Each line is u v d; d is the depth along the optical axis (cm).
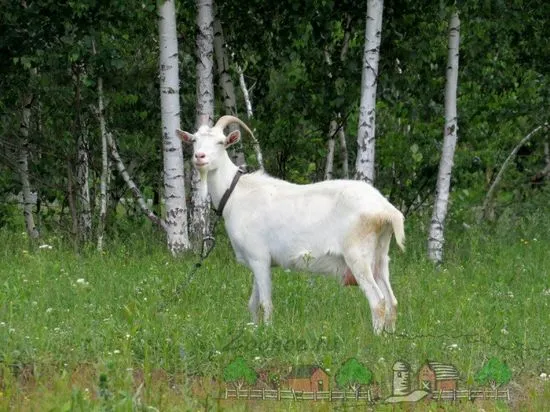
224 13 1870
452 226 1953
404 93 1908
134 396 789
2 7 1720
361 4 1836
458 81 1942
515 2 1817
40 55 1750
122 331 1005
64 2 1703
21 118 1948
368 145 1628
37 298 1151
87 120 1939
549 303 1252
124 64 1756
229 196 1148
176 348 957
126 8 1714
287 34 1842
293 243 1120
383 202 1095
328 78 1848
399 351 988
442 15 1628
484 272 1486
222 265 1466
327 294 1248
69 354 927
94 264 1416
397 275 1430
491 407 870
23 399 827
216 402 830
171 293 1214
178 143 1658
